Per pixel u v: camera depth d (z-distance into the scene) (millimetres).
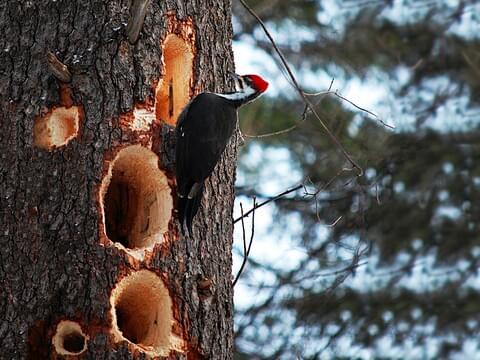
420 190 19281
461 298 19156
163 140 10812
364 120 18219
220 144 11344
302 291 17562
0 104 10477
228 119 11570
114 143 10391
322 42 19281
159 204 10805
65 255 9984
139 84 10703
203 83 11562
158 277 10344
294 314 17469
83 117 10391
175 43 11336
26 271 9977
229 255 11266
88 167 10234
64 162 10227
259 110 18422
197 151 10992
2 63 10609
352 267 16297
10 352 9789
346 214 17734
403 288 18859
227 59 11945
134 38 10719
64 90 10445
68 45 10648
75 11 10750
